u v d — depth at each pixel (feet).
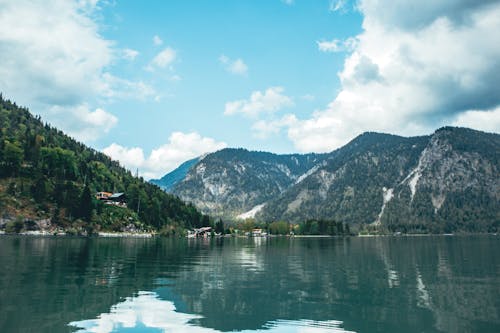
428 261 241.35
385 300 110.42
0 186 634.43
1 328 76.02
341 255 297.12
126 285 130.21
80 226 638.12
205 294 117.19
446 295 118.73
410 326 83.71
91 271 162.20
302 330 80.43
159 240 564.30
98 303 100.32
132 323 82.74
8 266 171.73
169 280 144.97
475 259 256.93
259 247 424.87
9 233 550.36
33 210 611.88
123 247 341.41
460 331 79.87
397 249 393.50
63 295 109.09
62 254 241.35
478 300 110.73
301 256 283.38
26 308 92.63
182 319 87.20
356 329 81.15
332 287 133.08
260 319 88.38
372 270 187.32
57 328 77.05
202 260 233.35
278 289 127.75
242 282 143.13
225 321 86.28
